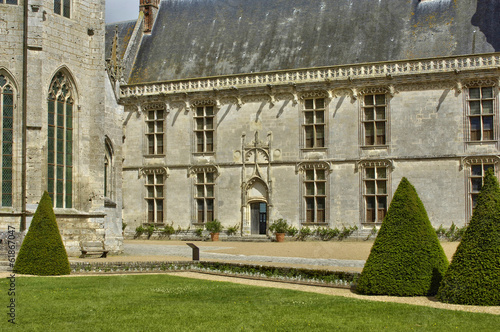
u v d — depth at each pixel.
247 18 51.88
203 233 47.69
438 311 16.06
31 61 29.14
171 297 18.50
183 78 50.56
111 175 35.94
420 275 18.72
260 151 46.81
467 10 44.72
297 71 45.50
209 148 48.59
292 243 43.06
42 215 24.50
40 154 29.25
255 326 14.37
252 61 48.97
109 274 24.59
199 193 48.53
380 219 43.53
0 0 29.53
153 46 53.81
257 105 47.03
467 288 17.19
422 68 42.41
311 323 14.66
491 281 17.06
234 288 20.50
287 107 46.16
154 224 49.41
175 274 24.97
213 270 25.47
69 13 31.95
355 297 18.64
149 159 49.91
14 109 29.39
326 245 40.31
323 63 46.44
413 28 45.59
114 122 36.44
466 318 15.12
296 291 19.97
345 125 44.56
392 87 43.19
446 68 41.81
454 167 41.75
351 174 44.28
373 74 43.47
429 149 42.41
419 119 42.75
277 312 16.03
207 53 51.19
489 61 40.78
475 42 43.00
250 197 47.00
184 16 54.72
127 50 52.91
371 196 43.78
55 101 31.09
